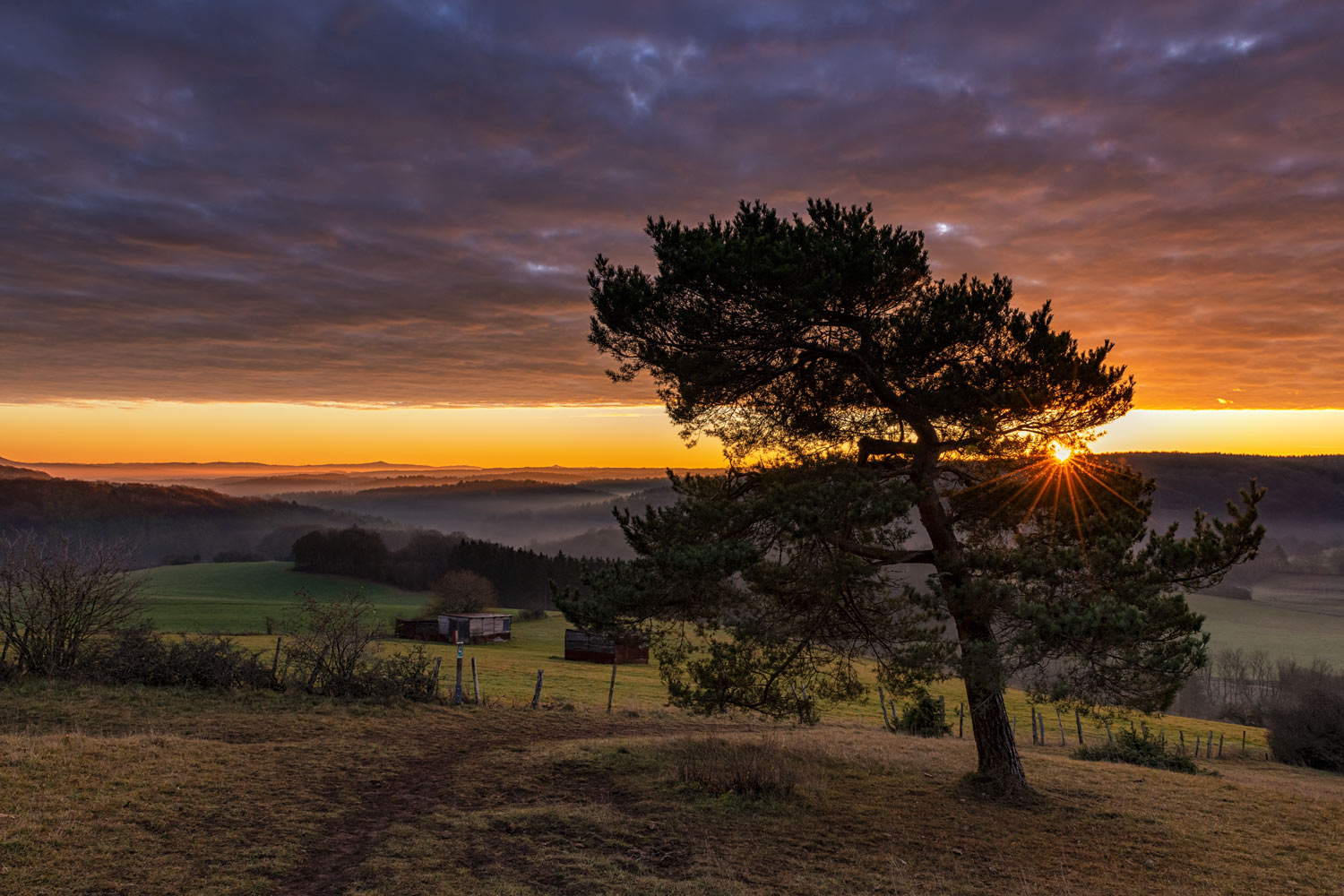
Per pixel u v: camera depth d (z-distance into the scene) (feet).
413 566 425.69
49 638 61.46
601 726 66.08
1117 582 38.14
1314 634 365.61
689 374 44.32
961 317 40.86
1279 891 33.32
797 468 44.70
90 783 35.47
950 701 132.87
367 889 27.71
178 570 420.36
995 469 45.29
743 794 42.32
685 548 40.19
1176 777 59.93
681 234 44.57
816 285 40.16
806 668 49.29
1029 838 38.60
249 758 43.21
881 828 38.68
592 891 28.66
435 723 58.95
